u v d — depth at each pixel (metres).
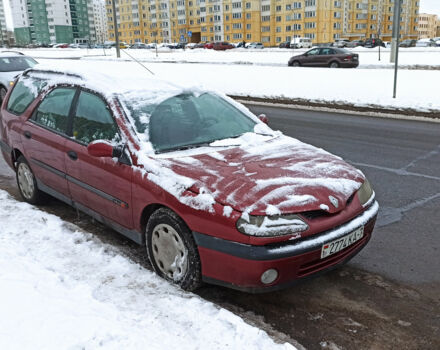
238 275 2.94
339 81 17.14
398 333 2.99
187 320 2.84
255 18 105.06
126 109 3.85
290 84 17.28
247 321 3.07
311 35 99.69
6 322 2.67
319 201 3.05
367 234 3.47
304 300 3.39
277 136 4.27
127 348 2.50
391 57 27.31
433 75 17.47
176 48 72.75
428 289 3.54
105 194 3.86
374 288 3.55
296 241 2.93
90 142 3.96
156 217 3.39
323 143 8.70
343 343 2.89
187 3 115.19
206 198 3.03
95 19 170.50
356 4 106.50
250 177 3.20
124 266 3.57
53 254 3.76
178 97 4.24
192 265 3.18
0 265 3.38
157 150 3.67
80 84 4.32
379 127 10.20
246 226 2.86
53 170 4.53
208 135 4.02
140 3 122.81
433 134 9.33
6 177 6.55
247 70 22.59
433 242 4.36
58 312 2.80
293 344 2.83
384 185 6.06
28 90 5.17
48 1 140.25
